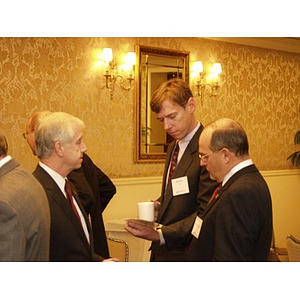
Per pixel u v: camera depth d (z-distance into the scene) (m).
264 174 6.00
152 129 4.99
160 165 5.12
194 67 5.30
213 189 2.00
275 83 6.15
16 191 1.50
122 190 4.79
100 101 4.63
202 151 1.78
